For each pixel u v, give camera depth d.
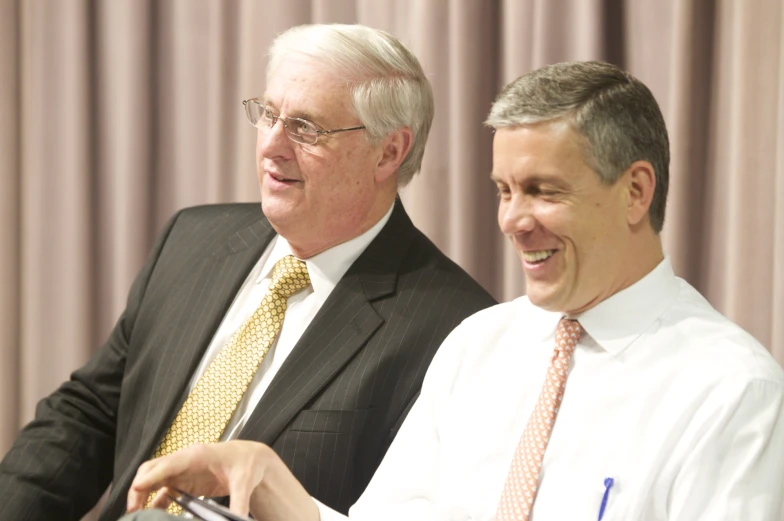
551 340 2.57
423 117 3.36
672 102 3.73
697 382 2.28
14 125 4.78
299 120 3.14
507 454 2.51
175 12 4.69
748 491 2.15
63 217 4.73
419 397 2.80
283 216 3.18
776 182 3.48
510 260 4.05
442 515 2.55
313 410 3.01
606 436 2.35
